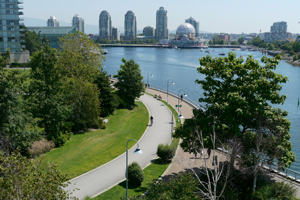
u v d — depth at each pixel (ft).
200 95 331.57
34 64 133.90
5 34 394.32
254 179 85.35
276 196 80.64
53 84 134.72
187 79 451.94
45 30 624.18
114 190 96.73
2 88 103.14
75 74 189.67
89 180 104.17
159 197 66.90
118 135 157.89
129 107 221.25
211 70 104.78
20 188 52.13
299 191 92.73
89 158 124.26
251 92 97.76
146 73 509.76
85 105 159.33
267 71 101.76
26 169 55.42
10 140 101.30
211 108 97.86
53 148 131.03
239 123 99.81
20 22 412.57
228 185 89.10
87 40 226.58
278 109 101.65
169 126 179.32
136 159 125.49
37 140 118.11
